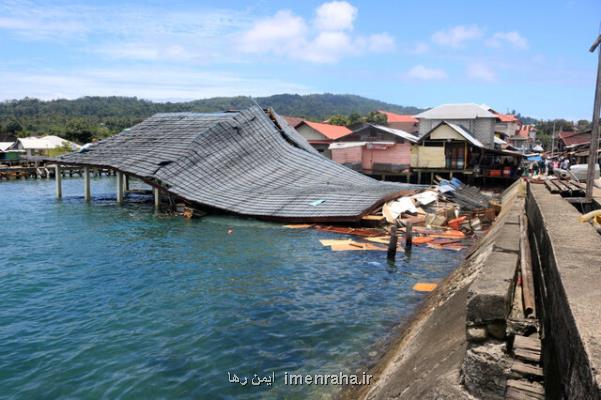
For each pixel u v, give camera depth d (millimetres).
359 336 14398
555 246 6961
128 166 42219
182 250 25906
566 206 12359
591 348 3486
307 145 51688
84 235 30328
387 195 34062
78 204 45375
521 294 8000
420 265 22672
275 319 15914
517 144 104812
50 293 18922
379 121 99062
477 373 6055
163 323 15688
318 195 35469
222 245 27016
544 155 73062
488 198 43125
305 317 16062
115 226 33438
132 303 17641
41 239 29156
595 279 5172
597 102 15227
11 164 86812
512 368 5859
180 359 13094
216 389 11430
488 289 6328
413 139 62406
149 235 30141
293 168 43375
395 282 20016
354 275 21047
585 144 48750
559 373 4543
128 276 21109
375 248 25891
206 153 42344
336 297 18125
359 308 16906
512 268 7414
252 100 50594
